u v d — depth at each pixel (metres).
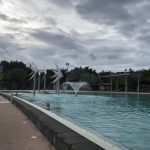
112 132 11.12
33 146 7.01
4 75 84.25
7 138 8.01
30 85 83.88
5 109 17.52
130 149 7.86
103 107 24.78
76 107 24.28
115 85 71.00
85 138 6.21
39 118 9.50
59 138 6.37
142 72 67.25
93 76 81.12
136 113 19.78
